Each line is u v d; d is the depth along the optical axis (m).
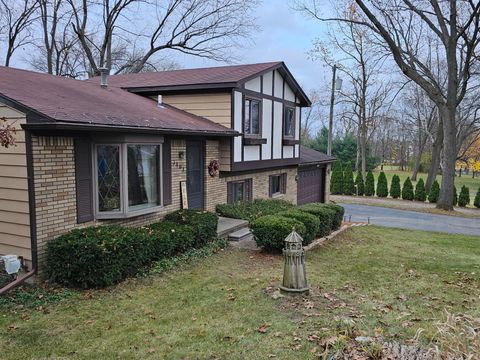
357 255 8.85
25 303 5.18
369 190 25.70
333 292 5.94
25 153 5.69
